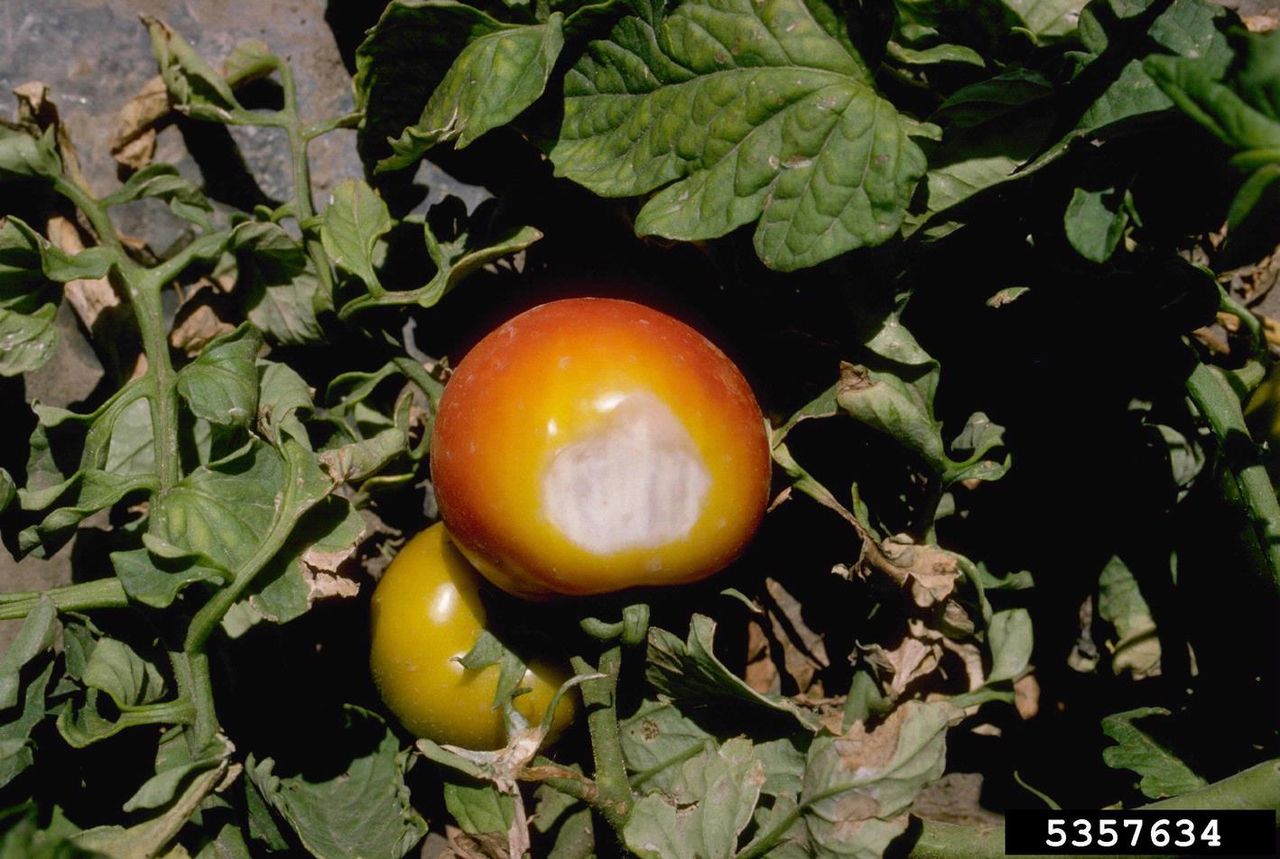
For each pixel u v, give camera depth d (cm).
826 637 67
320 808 63
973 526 67
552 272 66
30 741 61
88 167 67
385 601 63
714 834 61
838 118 59
